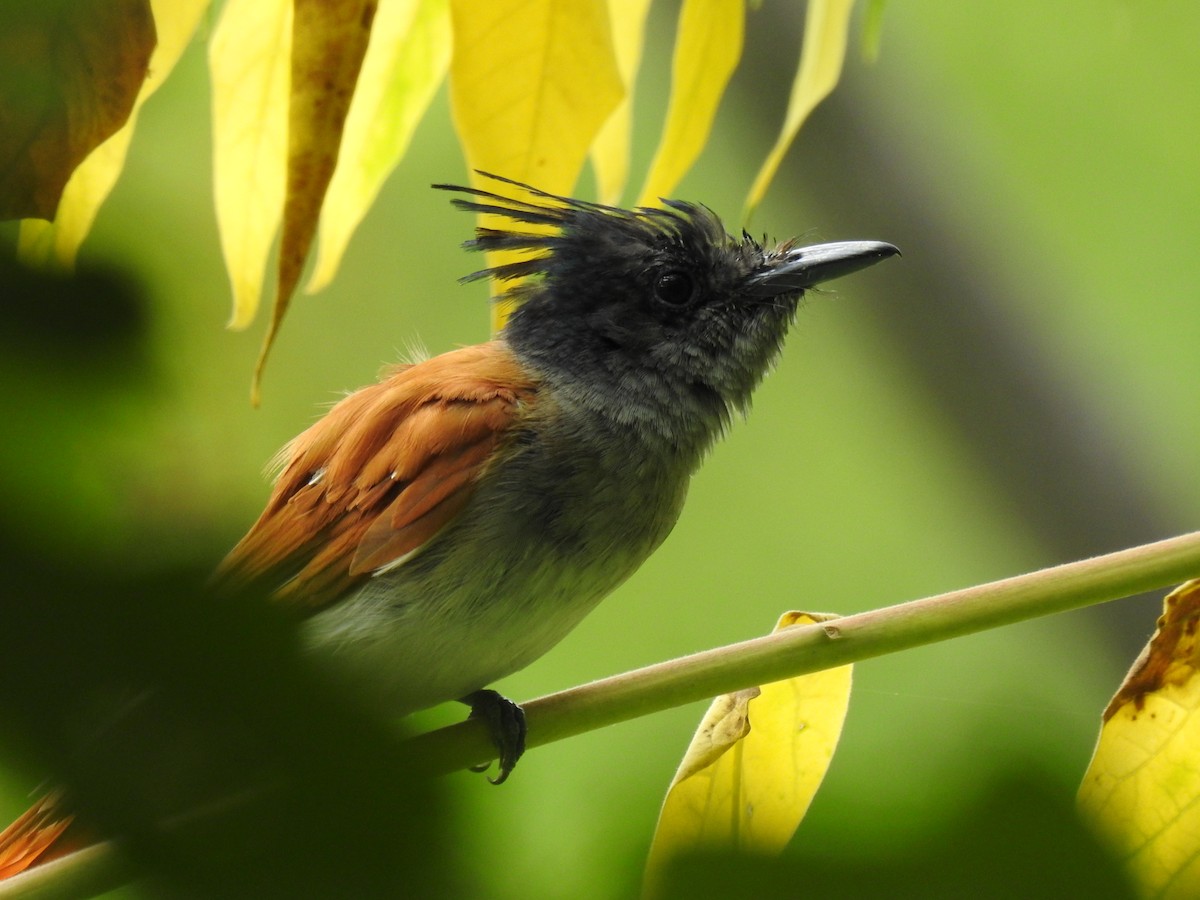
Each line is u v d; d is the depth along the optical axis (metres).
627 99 2.21
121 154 2.17
